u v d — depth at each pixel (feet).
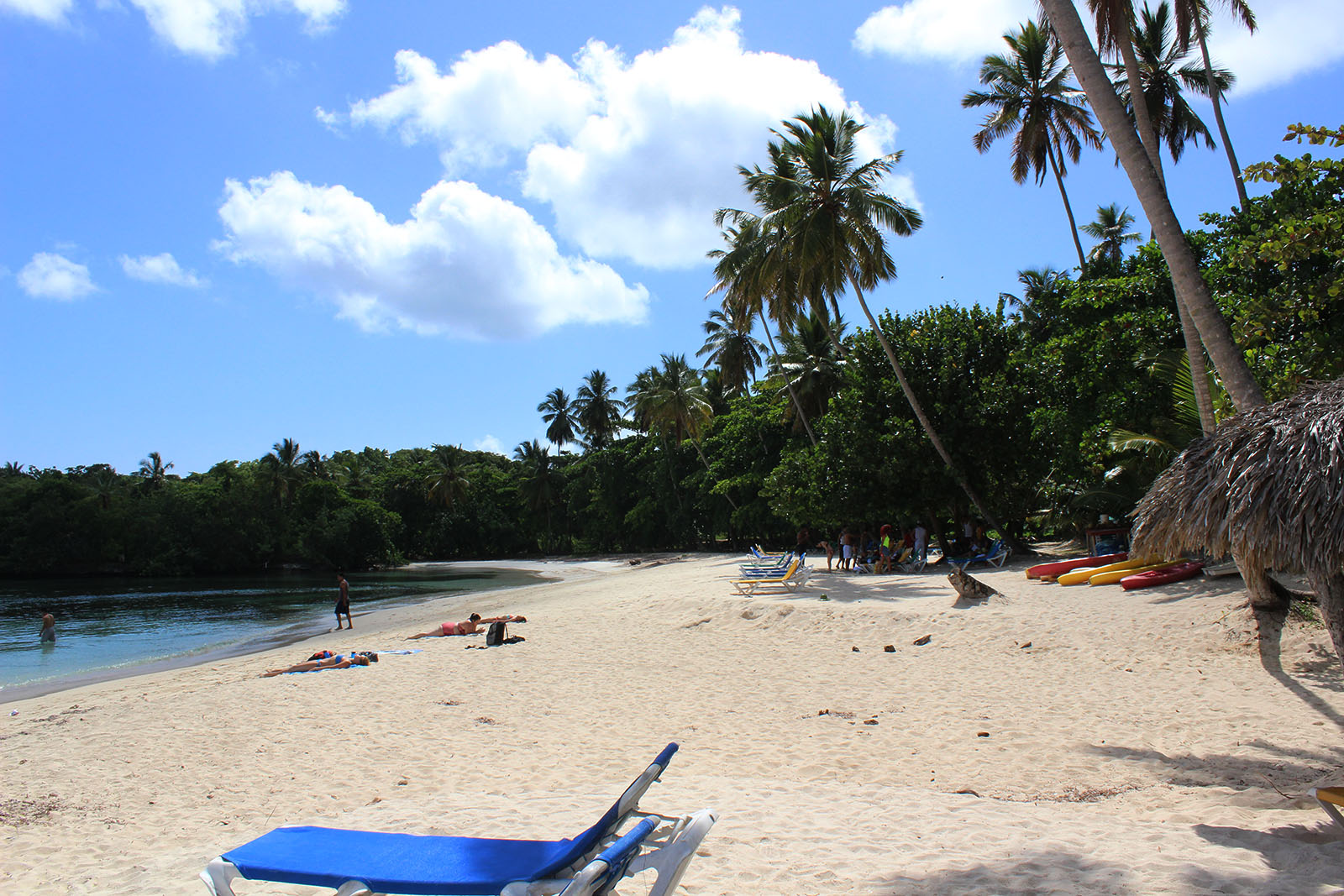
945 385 76.69
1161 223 25.50
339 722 28.45
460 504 274.77
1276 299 36.47
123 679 51.37
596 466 223.51
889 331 81.82
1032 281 150.71
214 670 49.37
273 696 34.19
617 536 224.33
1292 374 35.42
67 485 213.05
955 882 12.12
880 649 36.65
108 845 17.04
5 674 58.85
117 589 161.38
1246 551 16.28
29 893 14.15
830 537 107.55
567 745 23.82
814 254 79.56
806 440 132.05
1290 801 15.49
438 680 35.81
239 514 220.02
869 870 12.82
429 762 22.71
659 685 32.30
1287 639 29.01
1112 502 57.52
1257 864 12.17
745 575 58.85
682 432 192.75
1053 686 27.99
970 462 76.28
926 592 53.36
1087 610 39.68
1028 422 75.36
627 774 20.34
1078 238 99.09
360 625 78.95
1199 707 23.82
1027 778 18.52
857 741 22.66
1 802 20.95
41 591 158.40
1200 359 37.70
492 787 19.66
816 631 41.19
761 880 12.59
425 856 8.73
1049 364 70.79
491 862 8.50
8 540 204.03
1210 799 16.26
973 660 33.01
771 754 21.77
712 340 171.22
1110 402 59.16
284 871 8.44
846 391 83.51
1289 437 16.19
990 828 14.71
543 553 274.16
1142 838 13.78
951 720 24.35
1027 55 98.78
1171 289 58.49
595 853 8.62
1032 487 78.43
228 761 24.18
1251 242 37.63
